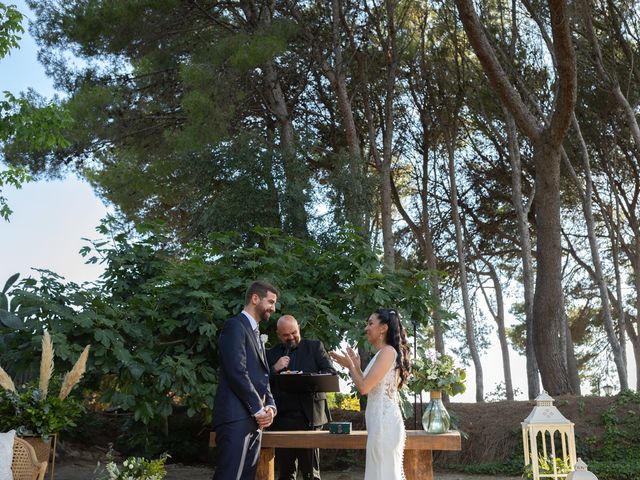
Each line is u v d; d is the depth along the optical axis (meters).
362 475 12.09
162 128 17.06
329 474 12.43
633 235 23.20
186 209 18.48
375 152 17.95
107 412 14.42
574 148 20.52
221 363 5.44
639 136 16.03
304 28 16.70
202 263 9.30
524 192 21.91
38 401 6.36
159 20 16.22
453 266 23.22
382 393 5.30
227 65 15.14
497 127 20.84
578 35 17.98
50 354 6.57
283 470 7.29
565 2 12.13
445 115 20.16
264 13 16.86
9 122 11.23
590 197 17.42
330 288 9.55
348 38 17.08
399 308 9.30
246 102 17.80
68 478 11.05
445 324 9.78
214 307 8.63
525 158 21.23
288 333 7.36
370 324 5.47
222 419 5.35
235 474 5.28
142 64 16.25
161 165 17.08
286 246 10.09
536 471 6.39
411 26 19.67
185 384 8.44
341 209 16.12
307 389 6.79
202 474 12.05
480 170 22.53
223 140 16.22
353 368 5.32
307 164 18.05
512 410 13.45
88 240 9.45
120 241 9.60
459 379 6.21
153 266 9.44
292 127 17.67
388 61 17.92
